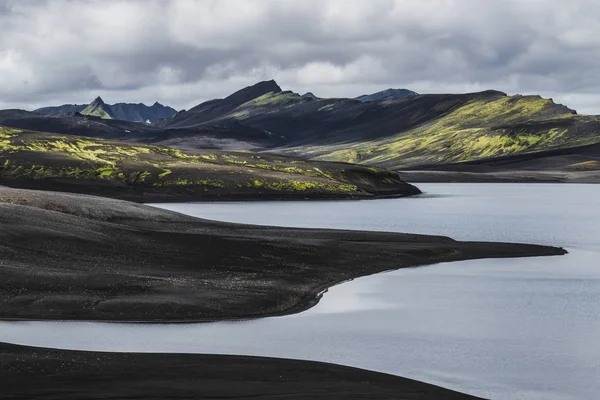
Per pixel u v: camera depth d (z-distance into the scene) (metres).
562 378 36.12
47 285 49.28
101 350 39.16
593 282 62.41
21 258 55.69
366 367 37.53
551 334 44.59
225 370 34.94
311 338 42.91
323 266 65.75
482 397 33.41
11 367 34.22
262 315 48.28
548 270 68.75
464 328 45.88
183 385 32.28
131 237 67.12
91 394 30.69
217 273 59.09
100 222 71.56
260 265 63.22
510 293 57.28
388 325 46.38
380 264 69.19
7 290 47.94
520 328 45.97
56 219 68.19
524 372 36.97
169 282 52.78
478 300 54.53
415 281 62.19
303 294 54.81
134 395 30.72
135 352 38.44
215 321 46.22
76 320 45.06
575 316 49.50
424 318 48.44
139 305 47.31
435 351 40.56
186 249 65.56
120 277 52.25
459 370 37.22
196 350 39.81
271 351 40.09
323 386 32.81
